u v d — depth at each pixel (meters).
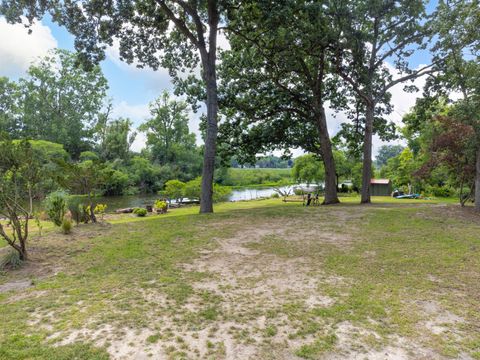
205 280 4.50
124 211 19.72
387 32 14.59
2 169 5.34
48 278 4.59
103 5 11.53
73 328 3.06
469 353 2.69
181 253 5.86
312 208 12.83
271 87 15.46
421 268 4.89
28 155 5.66
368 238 6.94
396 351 2.73
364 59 13.86
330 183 16.62
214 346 2.78
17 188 5.45
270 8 10.55
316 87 15.82
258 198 30.56
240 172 61.84
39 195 8.80
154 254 5.80
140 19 13.16
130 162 42.12
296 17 11.66
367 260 5.36
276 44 12.88
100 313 3.39
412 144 28.58
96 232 7.67
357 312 3.46
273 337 2.95
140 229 8.09
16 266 5.02
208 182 12.05
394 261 5.25
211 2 11.47
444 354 2.68
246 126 16.52
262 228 8.20
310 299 3.83
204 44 12.09
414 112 17.44
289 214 10.73
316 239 6.96
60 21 11.45
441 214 9.78
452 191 24.05
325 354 2.68
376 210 11.26
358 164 34.50
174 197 26.67
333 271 4.86
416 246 6.14
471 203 14.81
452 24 9.66
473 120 9.54
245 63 14.65
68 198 11.06
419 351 2.73
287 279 4.54
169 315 3.37
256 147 16.80
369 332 3.04
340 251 5.96
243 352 2.69
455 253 5.59
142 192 41.19
